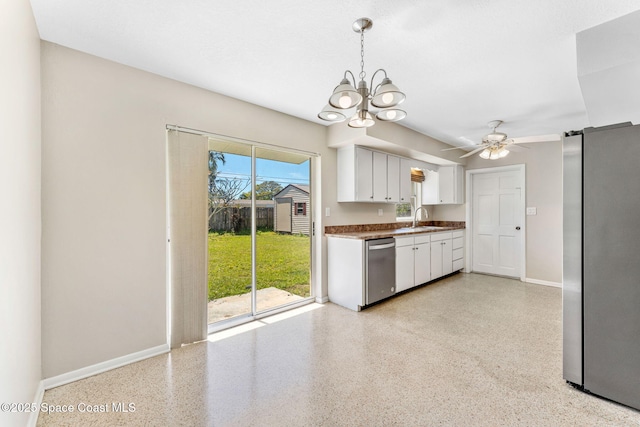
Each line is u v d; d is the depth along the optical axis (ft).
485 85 8.32
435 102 9.64
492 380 6.35
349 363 7.11
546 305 11.43
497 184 16.63
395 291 12.25
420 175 18.16
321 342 8.29
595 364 5.77
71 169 6.37
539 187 14.84
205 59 6.92
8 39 4.03
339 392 5.97
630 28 5.37
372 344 8.13
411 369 6.81
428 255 14.38
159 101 7.69
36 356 5.61
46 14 5.32
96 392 6.02
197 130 8.41
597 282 5.74
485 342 8.20
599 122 7.97
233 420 5.20
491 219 16.89
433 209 19.11
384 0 4.92
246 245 10.19
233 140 9.32
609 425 5.00
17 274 4.45
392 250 12.10
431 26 5.64
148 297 7.49
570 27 5.67
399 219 17.01
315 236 12.25
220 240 9.59
